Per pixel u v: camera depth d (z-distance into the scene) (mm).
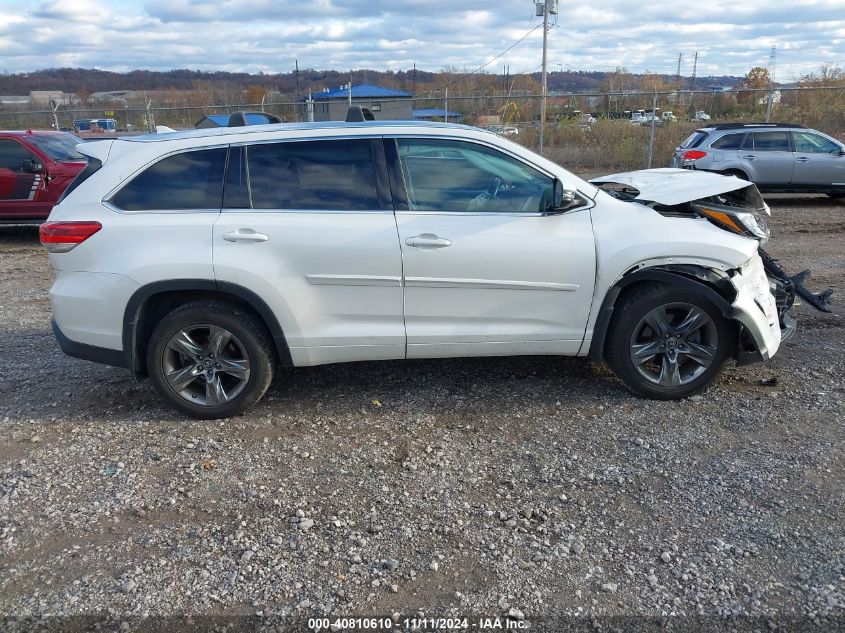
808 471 3506
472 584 2799
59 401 4664
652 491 3395
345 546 3047
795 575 2783
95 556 3021
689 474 3527
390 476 3609
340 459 3799
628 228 4148
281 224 4043
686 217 4254
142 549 3059
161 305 4262
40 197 10461
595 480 3508
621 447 3822
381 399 4551
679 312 4270
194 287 4047
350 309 4156
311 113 20750
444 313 4188
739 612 2605
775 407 4227
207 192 4125
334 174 4145
